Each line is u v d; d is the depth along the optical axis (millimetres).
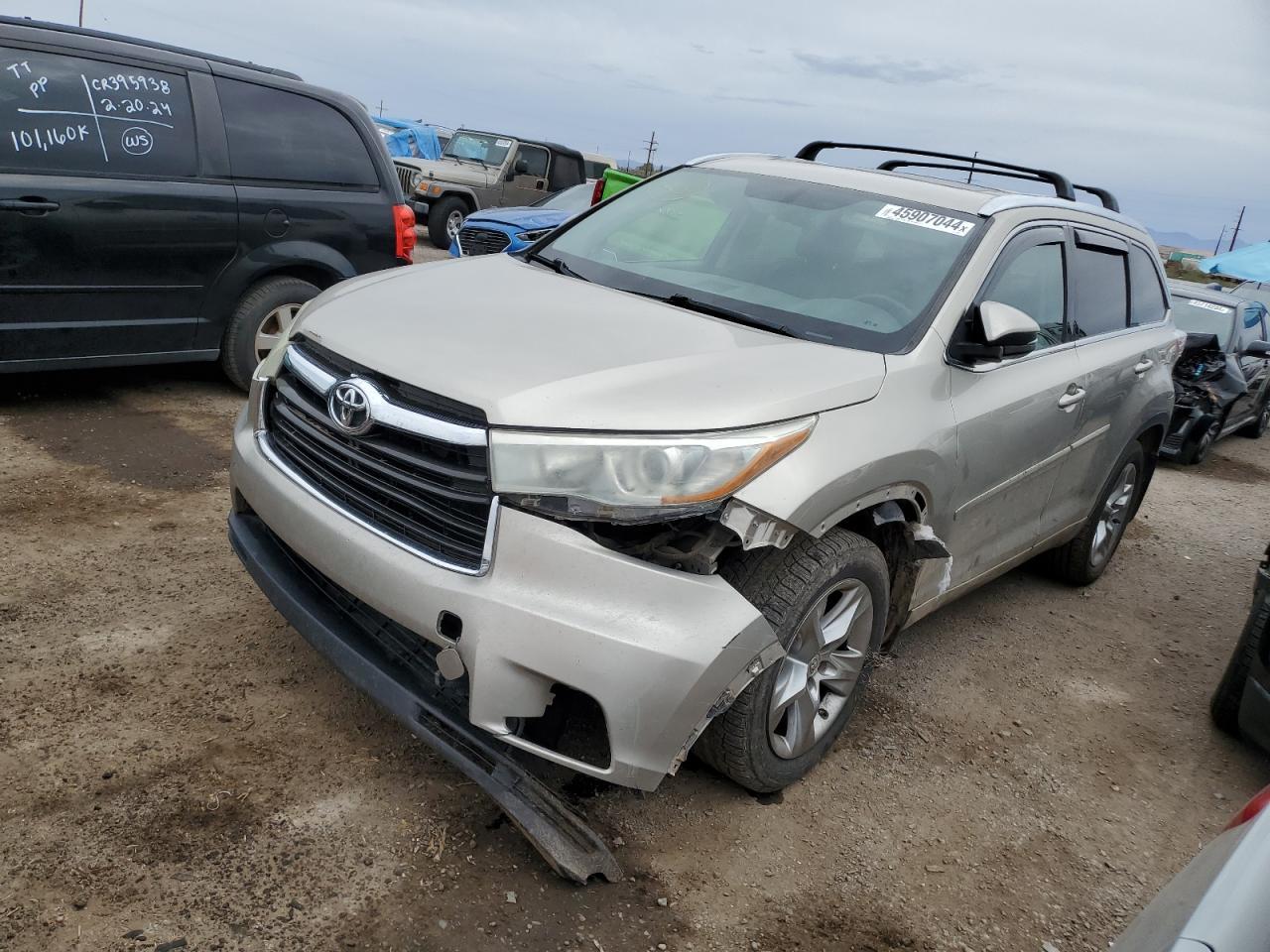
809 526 2689
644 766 2516
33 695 3025
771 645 2619
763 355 2953
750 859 2824
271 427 3164
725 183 4164
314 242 6242
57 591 3652
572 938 2424
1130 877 3078
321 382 2838
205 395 6344
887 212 3826
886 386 3039
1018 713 3988
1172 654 4840
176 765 2811
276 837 2596
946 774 3457
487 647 2455
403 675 2674
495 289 3379
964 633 4660
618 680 2430
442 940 2354
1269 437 12570
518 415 2480
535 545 2461
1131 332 4895
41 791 2629
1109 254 4738
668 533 2611
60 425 5430
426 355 2713
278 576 2955
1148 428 5180
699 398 2613
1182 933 1433
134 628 3486
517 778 2543
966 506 3549
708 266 3699
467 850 2654
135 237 5469
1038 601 5227
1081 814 3369
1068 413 4121
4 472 4676
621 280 3641
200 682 3217
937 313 3371
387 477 2684
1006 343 3287
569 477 2459
